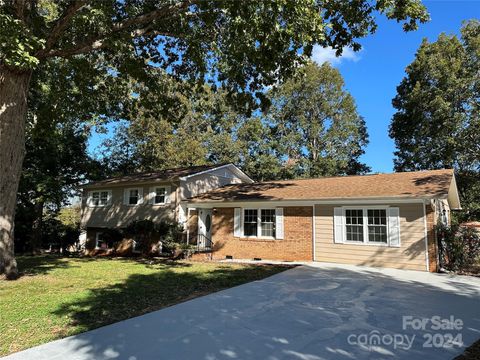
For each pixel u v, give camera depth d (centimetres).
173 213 2070
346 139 3681
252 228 1750
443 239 1307
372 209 1416
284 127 3762
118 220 2375
